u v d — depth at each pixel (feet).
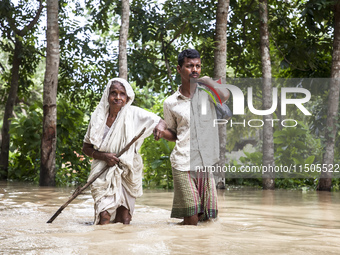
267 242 9.46
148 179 34.01
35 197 22.12
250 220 13.38
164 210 16.72
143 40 39.55
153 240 9.51
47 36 33.12
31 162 39.73
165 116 13.39
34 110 39.75
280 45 40.91
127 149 13.06
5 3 41.16
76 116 37.17
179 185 12.67
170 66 41.52
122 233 10.55
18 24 43.73
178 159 12.75
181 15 37.55
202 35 38.83
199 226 12.10
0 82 58.90
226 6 34.73
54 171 32.91
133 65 40.22
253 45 43.01
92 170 13.26
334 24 35.27
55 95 33.14
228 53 43.52
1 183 34.96
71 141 37.32
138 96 44.91
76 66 42.60
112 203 12.72
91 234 10.38
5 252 8.25
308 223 13.05
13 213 15.29
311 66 39.73
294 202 20.34
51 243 9.14
